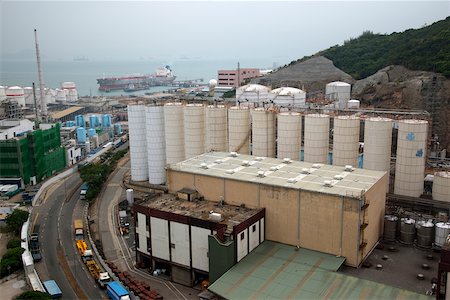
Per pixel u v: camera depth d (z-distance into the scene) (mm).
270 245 72375
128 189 119688
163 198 80938
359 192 67500
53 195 126438
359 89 196375
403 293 56219
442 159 134750
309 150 99500
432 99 157875
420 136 88750
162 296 67562
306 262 66000
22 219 97188
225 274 62875
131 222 101875
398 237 78812
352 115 100875
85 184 132625
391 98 177250
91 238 92938
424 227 74750
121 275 73938
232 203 77000
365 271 66500
